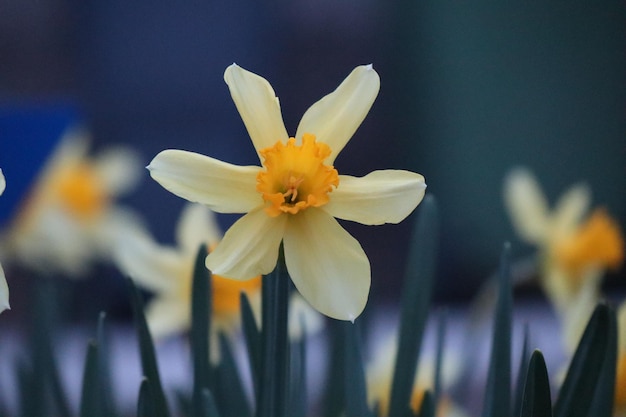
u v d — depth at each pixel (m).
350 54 2.85
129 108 2.72
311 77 2.84
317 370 1.68
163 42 2.74
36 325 1.16
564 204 1.43
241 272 1.00
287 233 1.01
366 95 1.02
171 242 2.71
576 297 1.40
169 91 2.75
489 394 1.06
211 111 2.78
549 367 1.88
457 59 2.83
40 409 1.16
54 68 2.60
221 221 2.62
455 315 2.62
